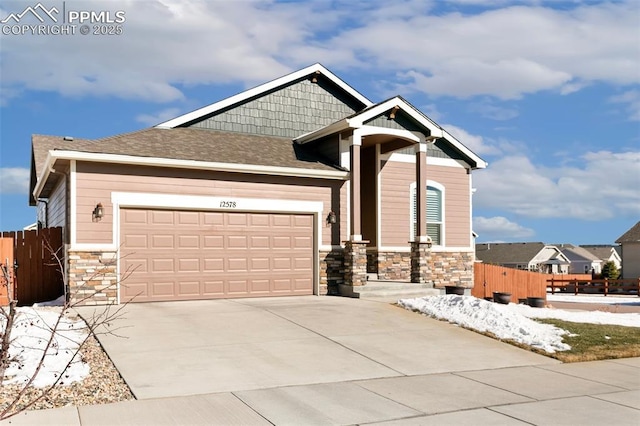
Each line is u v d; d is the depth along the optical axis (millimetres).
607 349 11461
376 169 19766
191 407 7125
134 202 14734
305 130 20875
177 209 15344
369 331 12031
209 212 15797
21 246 15336
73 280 13906
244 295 16141
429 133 18359
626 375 9531
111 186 14516
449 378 9008
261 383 8305
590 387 8656
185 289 15328
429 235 20703
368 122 17578
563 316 15141
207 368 8914
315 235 17359
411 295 17172
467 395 8031
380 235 19625
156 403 7246
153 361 9148
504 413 7211
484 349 11086
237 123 19797
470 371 9523
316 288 17203
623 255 42406
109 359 9227
